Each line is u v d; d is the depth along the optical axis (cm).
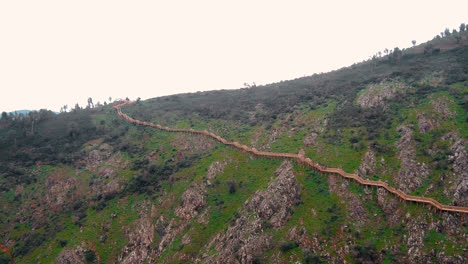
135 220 9412
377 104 11056
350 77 16125
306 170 8975
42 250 8731
